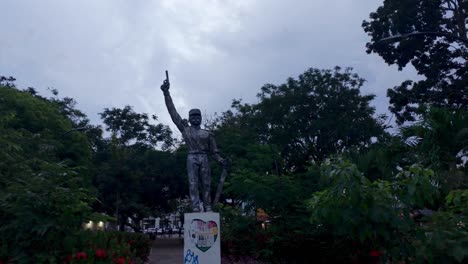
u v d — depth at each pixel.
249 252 14.34
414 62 25.70
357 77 30.47
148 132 43.91
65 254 9.71
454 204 6.38
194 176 12.44
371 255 11.89
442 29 24.73
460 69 24.44
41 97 37.38
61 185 10.13
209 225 11.32
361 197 6.20
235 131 31.47
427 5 24.27
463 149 11.57
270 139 29.88
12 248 9.09
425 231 5.93
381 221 6.19
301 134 30.05
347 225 6.54
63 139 28.34
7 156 10.85
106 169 38.72
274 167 20.19
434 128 11.79
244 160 21.20
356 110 29.61
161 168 41.22
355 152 13.98
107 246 11.82
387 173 12.50
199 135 12.63
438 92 24.47
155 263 24.38
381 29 25.36
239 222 15.11
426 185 6.36
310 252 13.83
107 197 39.78
